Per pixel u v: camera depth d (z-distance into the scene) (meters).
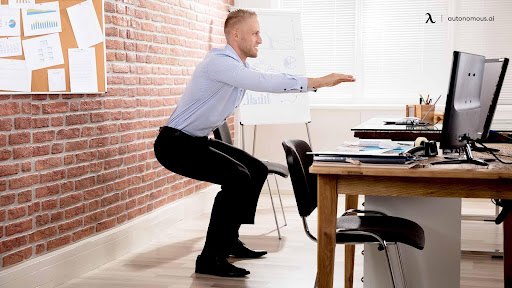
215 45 6.01
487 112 2.90
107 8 3.87
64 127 3.49
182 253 4.18
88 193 3.75
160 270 3.77
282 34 6.00
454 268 2.83
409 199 2.86
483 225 5.01
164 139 3.72
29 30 3.20
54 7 3.37
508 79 6.09
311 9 6.57
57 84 3.39
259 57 5.89
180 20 5.08
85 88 3.61
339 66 6.57
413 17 6.33
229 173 3.64
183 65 5.19
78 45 3.54
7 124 3.05
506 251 3.25
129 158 4.25
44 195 3.34
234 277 3.63
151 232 4.54
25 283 3.17
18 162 3.13
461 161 2.55
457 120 2.54
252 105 5.86
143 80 4.43
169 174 4.93
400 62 6.41
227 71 3.56
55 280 3.41
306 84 3.40
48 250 3.40
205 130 3.81
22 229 3.18
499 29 6.12
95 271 3.74
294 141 2.97
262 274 3.69
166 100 4.85
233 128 6.55
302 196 2.58
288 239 4.56
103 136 3.89
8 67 3.06
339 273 3.73
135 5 4.26
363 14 6.45
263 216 5.40
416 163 2.44
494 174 2.25
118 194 4.11
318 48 6.59
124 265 3.89
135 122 4.32
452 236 2.82
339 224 2.64
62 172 3.49
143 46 4.41
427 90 6.36
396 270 2.88
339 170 2.34
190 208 5.30
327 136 6.42
